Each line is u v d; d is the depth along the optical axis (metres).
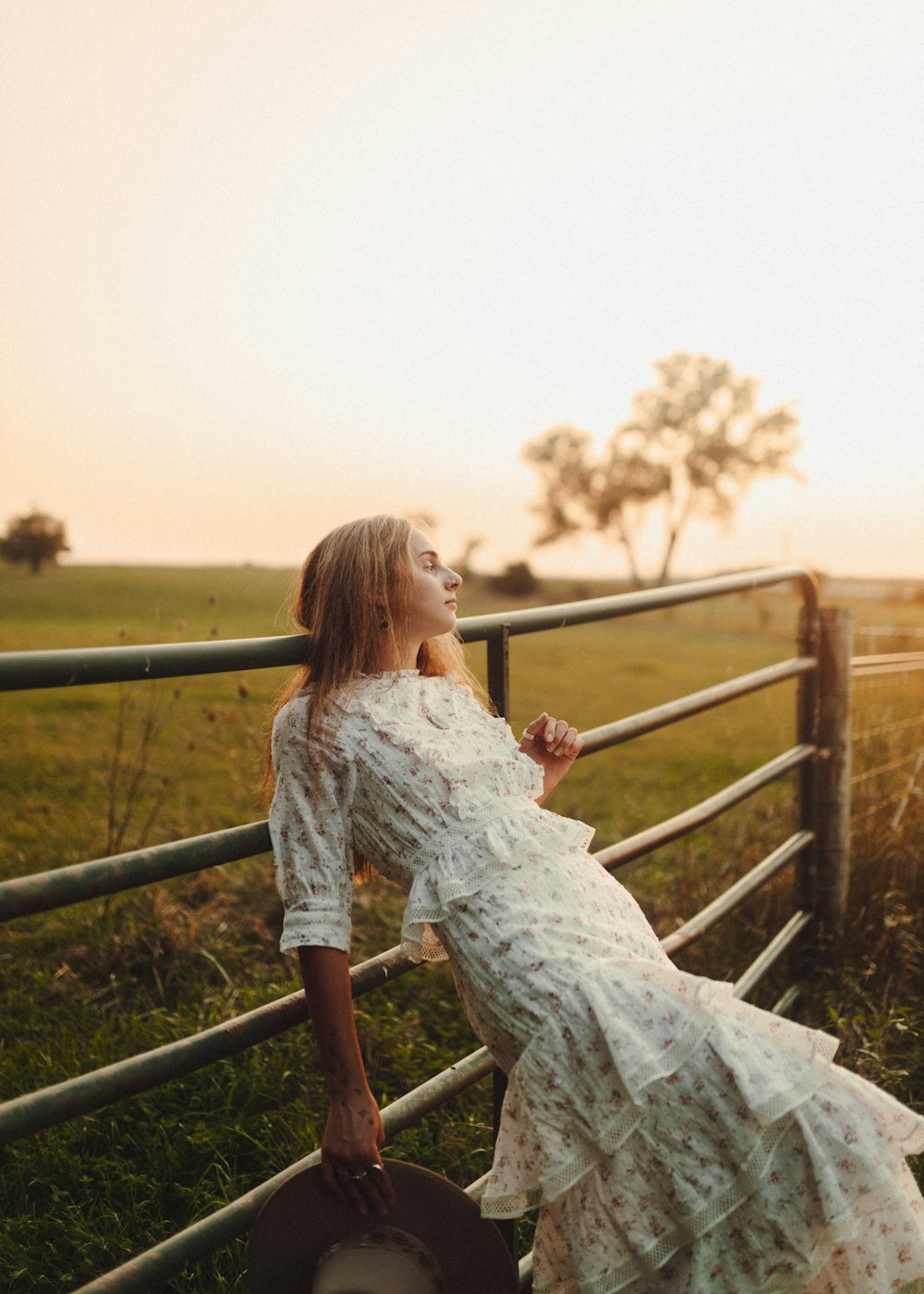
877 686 5.36
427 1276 1.56
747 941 4.06
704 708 3.00
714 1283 1.46
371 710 1.74
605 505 70.19
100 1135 2.74
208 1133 2.67
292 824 1.67
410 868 1.67
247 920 4.23
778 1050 1.52
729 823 5.93
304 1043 3.17
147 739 4.92
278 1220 1.60
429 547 1.95
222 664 1.66
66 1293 2.18
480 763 1.75
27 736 8.25
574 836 1.76
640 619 32.91
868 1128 1.48
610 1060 1.49
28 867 4.76
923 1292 1.49
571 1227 1.53
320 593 1.86
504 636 2.22
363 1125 1.55
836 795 3.94
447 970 3.76
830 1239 1.45
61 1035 3.19
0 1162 2.63
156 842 5.12
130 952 3.83
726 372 68.50
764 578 3.45
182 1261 1.54
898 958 3.94
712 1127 1.47
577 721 11.19
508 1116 1.59
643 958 1.66
